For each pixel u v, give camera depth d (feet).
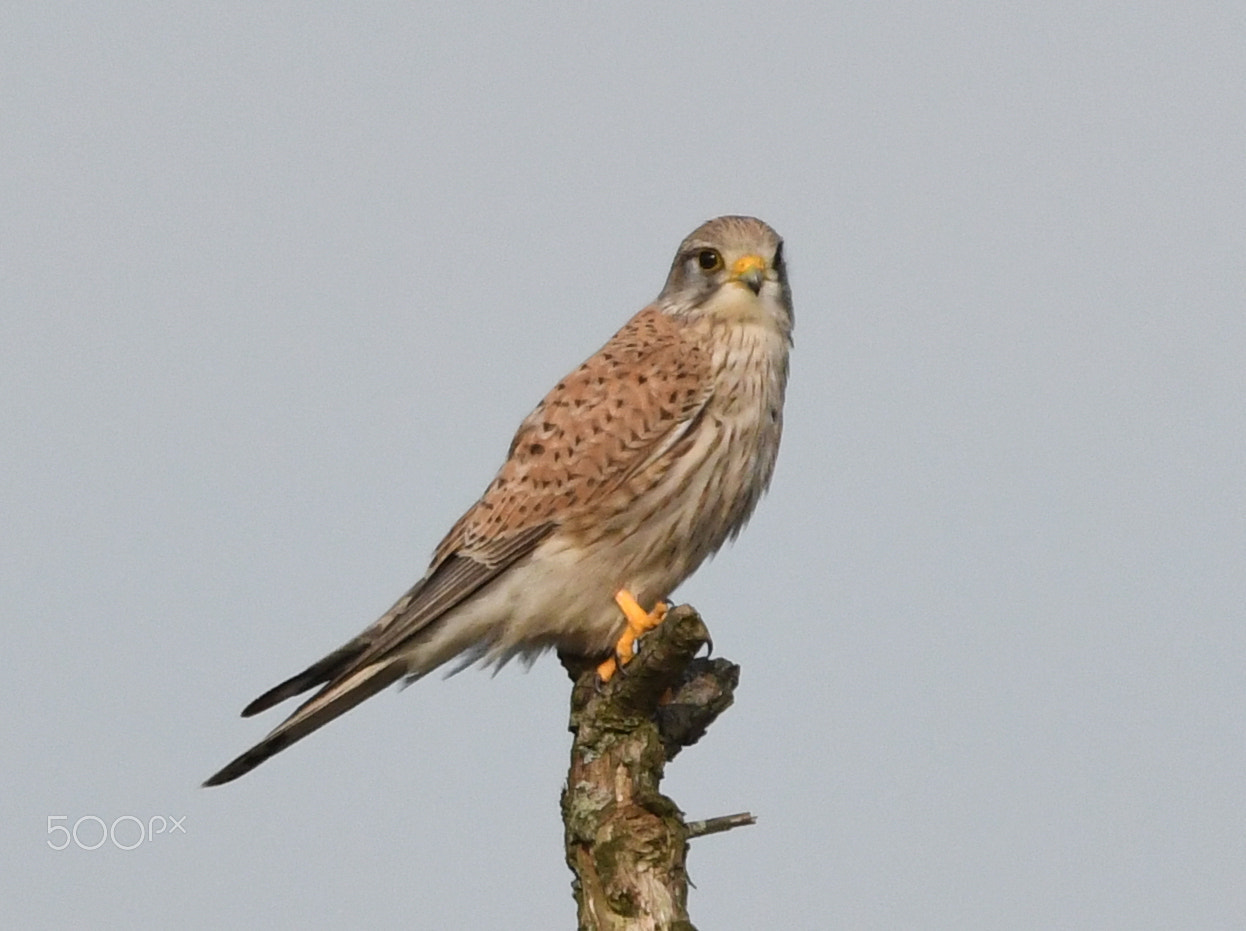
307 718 37.17
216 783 37.19
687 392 37.86
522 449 38.24
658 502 37.65
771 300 38.81
